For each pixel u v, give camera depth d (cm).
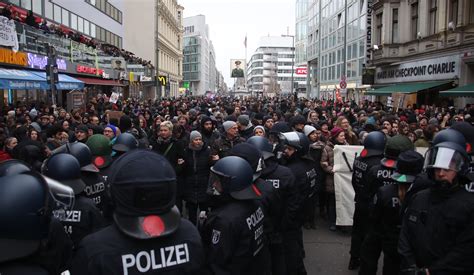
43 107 1581
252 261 339
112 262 213
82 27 3095
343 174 786
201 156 686
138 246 219
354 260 602
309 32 7162
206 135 901
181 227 239
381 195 452
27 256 205
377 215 462
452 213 322
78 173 360
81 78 2825
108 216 400
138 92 4709
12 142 724
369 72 3562
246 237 325
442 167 323
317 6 6494
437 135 411
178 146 689
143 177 216
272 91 11619
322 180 809
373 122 1127
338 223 770
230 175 330
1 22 1495
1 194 200
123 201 217
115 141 619
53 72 1316
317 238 748
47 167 355
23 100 2086
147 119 1501
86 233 347
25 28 1984
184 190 692
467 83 2198
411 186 403
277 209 414
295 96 4200
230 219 318
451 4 2350
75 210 347
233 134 749
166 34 7006
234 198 327
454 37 2284
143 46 6047
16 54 1811
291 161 544
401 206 420
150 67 4888
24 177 213
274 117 1327
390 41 3091
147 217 218
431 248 331
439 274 319
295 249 486
